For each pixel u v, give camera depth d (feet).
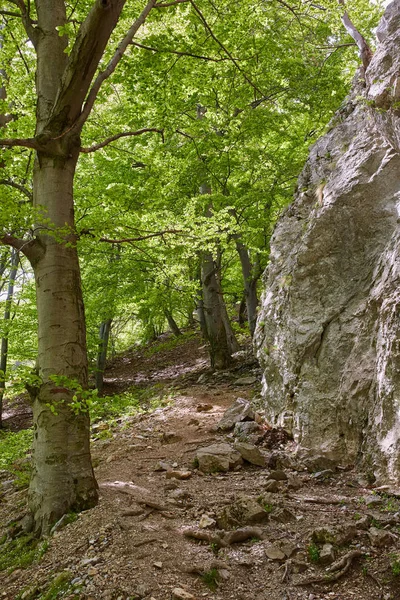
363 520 14.64
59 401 16.56
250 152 38.96
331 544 13.58
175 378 49.47
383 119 21.68
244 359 46.01
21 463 27.14
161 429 29.66
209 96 37.81
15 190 24.25
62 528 15.43
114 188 28.60
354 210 22.71
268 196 38.81
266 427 25.77
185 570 12.67
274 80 39.04
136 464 23.04
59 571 13.19
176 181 38.63
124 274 44.06
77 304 17.42
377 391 18.84
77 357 17.03
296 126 45.34
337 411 20.94
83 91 16.61
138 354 76.18
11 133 24.17
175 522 15.52
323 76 38.09
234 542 14.21
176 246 28.71
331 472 19.58
